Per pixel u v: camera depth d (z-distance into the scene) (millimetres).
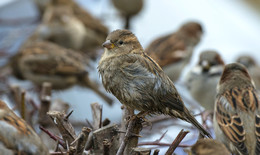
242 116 7562
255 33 19969
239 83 8148
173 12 20531
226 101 7863
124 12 19125
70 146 5945
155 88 7328
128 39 7672
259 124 7422
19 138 5391
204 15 20828
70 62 13547
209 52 11438
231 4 23406
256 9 24062
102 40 17766
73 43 16578
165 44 14188
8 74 13703
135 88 7348
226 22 20438
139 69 7367
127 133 6348
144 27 18750
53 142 8219
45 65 13508
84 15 17641
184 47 14391
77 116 10023
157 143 7086
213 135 9070
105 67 7582
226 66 8539
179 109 7418
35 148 5391
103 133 6238
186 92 12773
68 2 17141
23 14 18656
